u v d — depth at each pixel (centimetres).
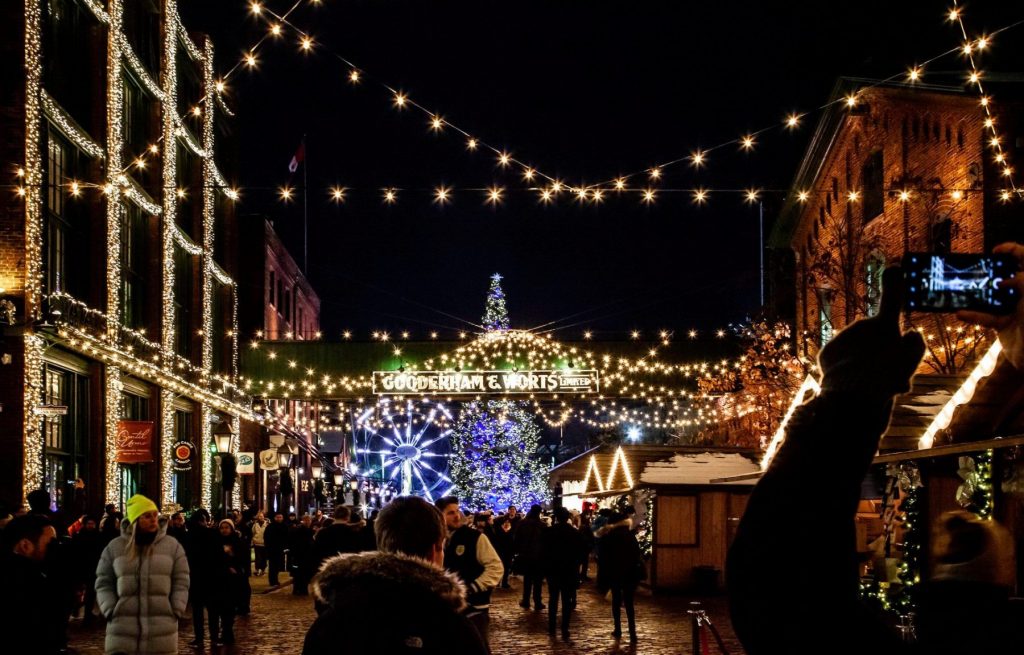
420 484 7644
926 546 1523
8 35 2206
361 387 4272
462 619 368
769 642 158
